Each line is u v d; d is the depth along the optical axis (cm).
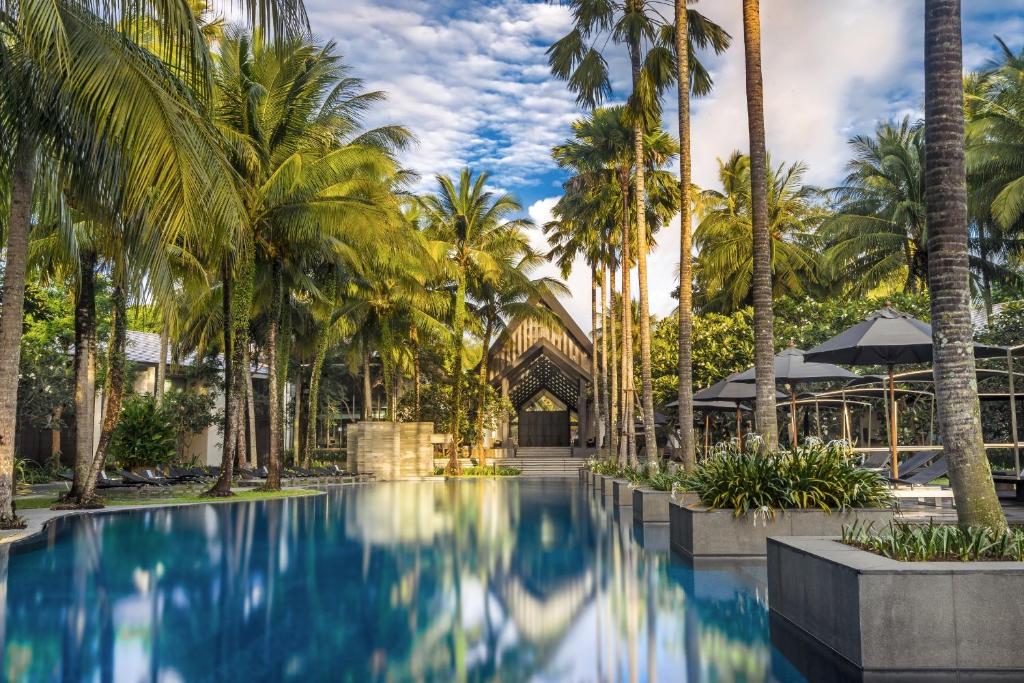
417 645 488
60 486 2170
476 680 412
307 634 516
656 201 2627
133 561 834
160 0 794
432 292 3300
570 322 4347
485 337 3716
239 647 480
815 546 544
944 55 546
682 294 1315
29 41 783
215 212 994
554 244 3606
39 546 958
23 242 1045
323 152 2012
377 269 2734
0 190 1110
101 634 512
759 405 967
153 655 461
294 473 2598
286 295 2511
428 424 3300
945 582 432
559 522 1289
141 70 848
